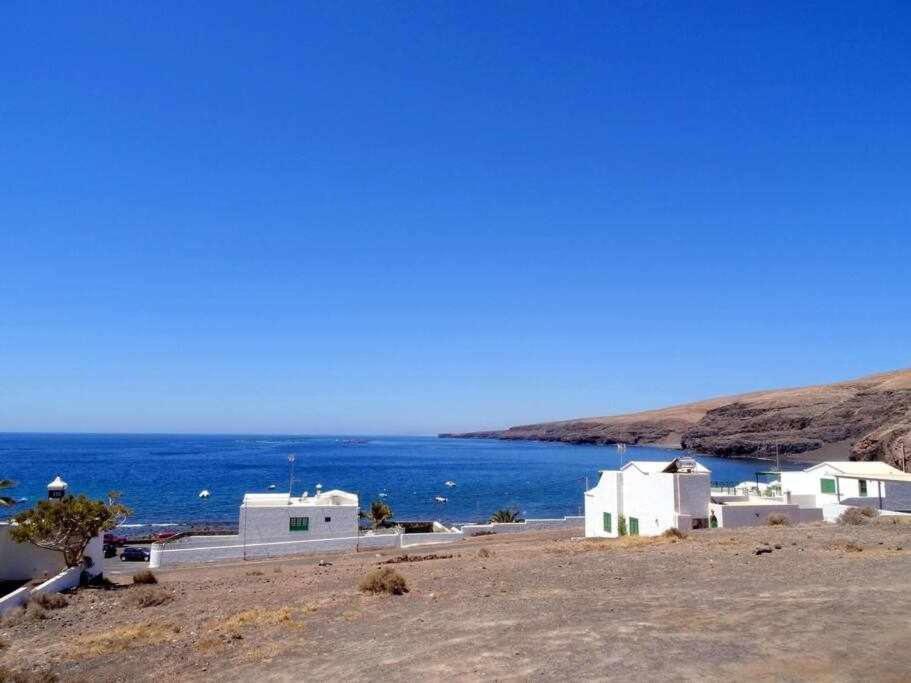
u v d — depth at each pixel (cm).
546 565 2658
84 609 2355
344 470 18500
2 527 2959
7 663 1666
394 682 1275
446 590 2250
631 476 4672
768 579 2044
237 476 15775
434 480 15462
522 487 13862
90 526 2934
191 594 2650
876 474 4856
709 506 4247
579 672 1236
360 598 2209
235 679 1409
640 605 1784
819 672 1152
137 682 1455
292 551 4759
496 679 1236
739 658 1251
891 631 1366
